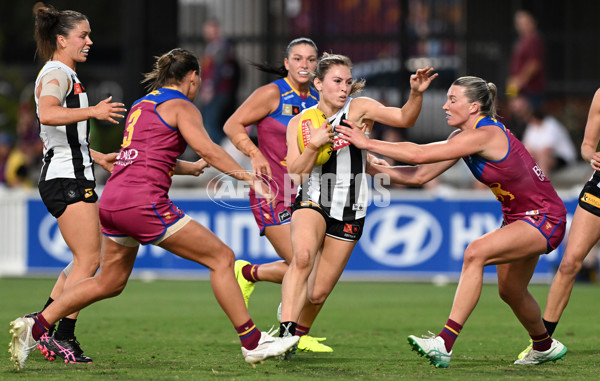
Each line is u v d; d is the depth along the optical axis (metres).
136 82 49.53
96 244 20.58
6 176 50.97
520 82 50.75
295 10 51.59
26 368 19.22
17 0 104.38
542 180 19.50
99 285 18.89
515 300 19.98
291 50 23.83
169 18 50.53
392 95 51.12
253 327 18.73
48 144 20.59
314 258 19.59
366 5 51.19
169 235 18.23
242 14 51.94
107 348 23.05
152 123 18.41
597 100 22.11
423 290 39.34
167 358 21.09
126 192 18.17
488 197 40.69
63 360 20.59
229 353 22.08
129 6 49.59
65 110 19.11
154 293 38.16
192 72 19.19
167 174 18.50
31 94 60.69
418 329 27.34
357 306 33.62
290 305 19.14
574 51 55.34
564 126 55.88
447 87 50.81
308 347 22.33
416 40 49.09
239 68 51.06
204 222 41.88
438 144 19.20
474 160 19.64
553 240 19.33
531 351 20.42
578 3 55.91
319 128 19.70
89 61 77.06
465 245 40.91
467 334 26.30
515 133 50.94
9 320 29.06
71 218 20.38
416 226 41.25
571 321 29.12
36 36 20.91
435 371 19.06
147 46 49.88
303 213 20.02
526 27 50.78
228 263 18.62
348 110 20.17
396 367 19.73
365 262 41.59
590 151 22.05
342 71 19.80
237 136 23.64
